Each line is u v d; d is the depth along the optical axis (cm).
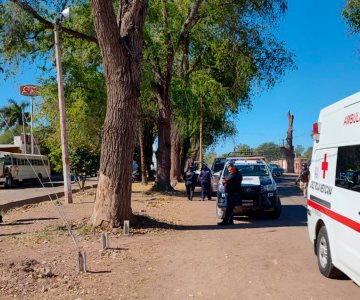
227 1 2583
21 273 768
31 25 2341
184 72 2873
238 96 3064
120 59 1200
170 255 927
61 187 3953
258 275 774
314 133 862
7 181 3834
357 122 648
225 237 1142
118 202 1215
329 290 684
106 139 1219
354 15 1914
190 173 2284
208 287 707
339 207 678
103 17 1162
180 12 2533
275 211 1508
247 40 2680
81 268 791
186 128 3734
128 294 670
